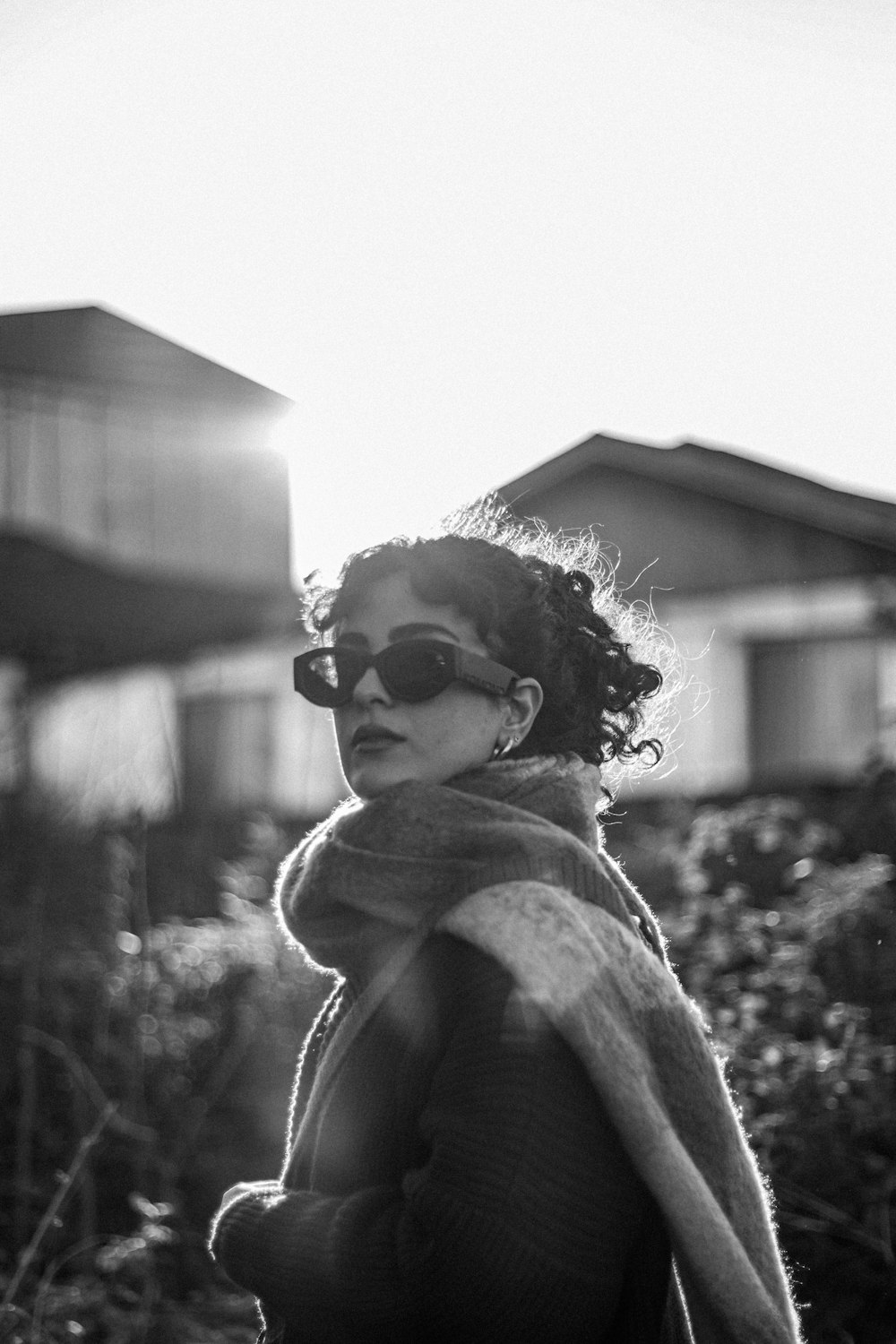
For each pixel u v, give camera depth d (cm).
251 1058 584
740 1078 391
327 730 1308
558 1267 153
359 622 188
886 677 1089
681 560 1205
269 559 1480
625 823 816
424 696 178
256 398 1426
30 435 1312
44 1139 516
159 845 777
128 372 1357
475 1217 150
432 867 170
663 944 197
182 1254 486
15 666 1220
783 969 438
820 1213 381
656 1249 169
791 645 1137
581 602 198
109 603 1178
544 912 161
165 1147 534
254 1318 454
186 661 1316
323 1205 168
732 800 800
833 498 1112
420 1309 154
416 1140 166
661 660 220
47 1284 408
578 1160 156
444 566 184
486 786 179
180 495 1420
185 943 607
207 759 1351
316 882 176
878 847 530
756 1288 159
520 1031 156
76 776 927
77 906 640
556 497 1273
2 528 1273
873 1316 364
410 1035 167
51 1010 554
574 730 193
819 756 1110
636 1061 159
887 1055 391
